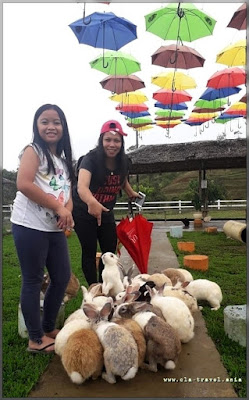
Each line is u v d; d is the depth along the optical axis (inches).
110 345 116.3
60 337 132.8
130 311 139.8
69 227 137.6
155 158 643.5
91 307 131.7
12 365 133.7
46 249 141.6
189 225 640.4
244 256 336.5
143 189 1083.9
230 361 130.7
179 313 142.6
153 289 157.6
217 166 721.6
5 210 685.3
